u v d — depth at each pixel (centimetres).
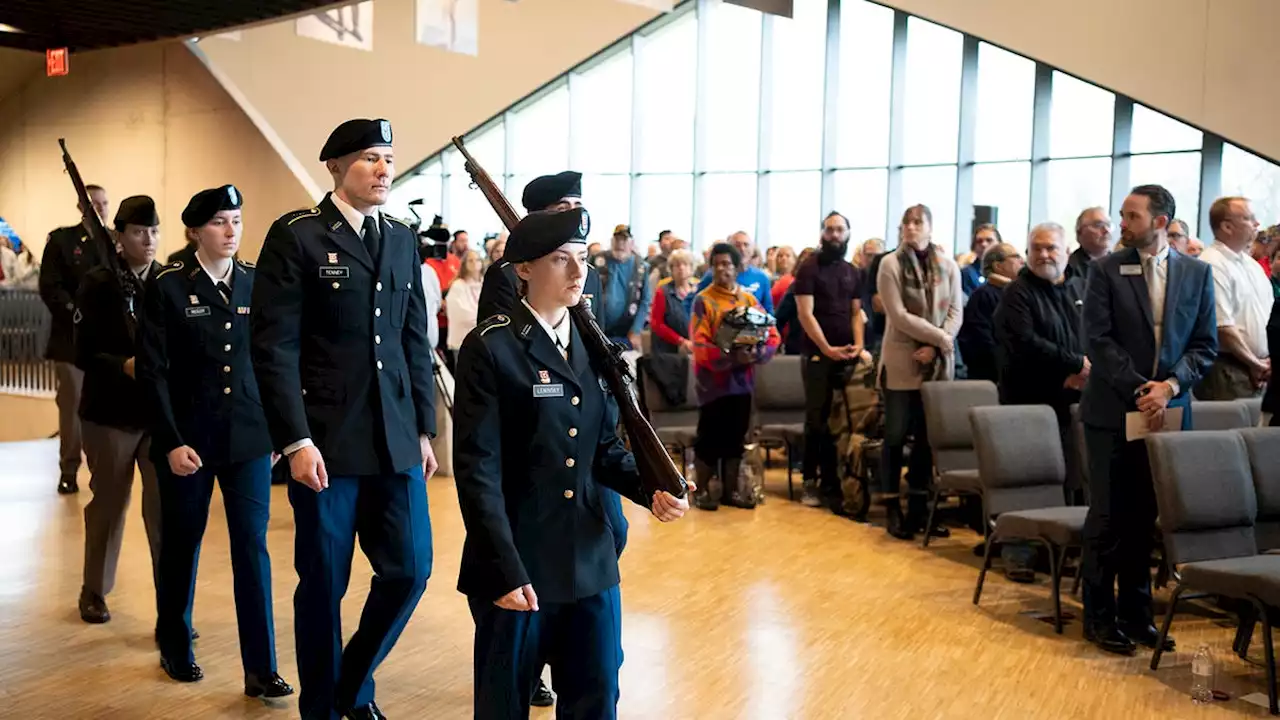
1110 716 362
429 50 1566
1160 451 409
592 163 1590
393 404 324
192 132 1120
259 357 309
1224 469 418
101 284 426
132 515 641
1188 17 1045
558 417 240
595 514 246
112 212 1172
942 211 1327
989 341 655
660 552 582
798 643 434
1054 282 563
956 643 436
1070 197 1201
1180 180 1096
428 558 334
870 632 450
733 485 706
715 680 392
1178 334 419
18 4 694
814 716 359
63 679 381
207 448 363
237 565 366
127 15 718
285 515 653
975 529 641
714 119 1515
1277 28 989
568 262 241
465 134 1593
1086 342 432
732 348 674
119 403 433
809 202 1455
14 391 1159
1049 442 523
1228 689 388
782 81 1464
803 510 698
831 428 685
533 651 243
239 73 1443
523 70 1574
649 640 436
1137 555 432
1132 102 1121
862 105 1395
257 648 365
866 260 930
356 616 454
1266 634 369
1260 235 697
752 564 559
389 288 326
